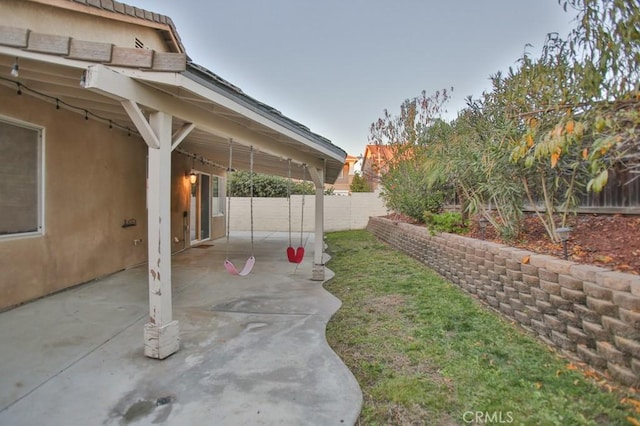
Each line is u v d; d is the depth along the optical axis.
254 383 2.91
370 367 3.21
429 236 7.21
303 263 8.47
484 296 4.81
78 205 5.71
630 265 3.16
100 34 6.77
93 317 4.34
